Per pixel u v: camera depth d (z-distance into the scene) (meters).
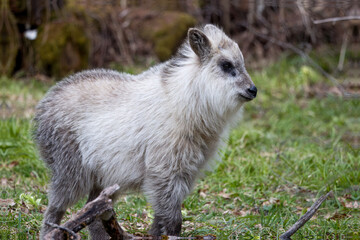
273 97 18.27
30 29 19.77
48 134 8.48
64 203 8.45
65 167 8.37
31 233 8.30
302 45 22.47
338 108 17.14
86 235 8.72
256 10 23.00
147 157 7.96
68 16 20.09
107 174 8.35
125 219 9.16
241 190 10.73
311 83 19.67
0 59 19.11
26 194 9.86
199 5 22.89
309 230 8.52
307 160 11.96
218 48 8.09
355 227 8.70
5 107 15.56
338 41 22.44
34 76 19.20
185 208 10.02
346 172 11.02
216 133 8.23
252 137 13.80
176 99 7.90
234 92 8.02
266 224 8.74
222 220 9.20
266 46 22.67
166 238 7.99
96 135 8.24
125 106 8.26
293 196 10.38
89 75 8.85
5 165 11.64
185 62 8.21
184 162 7.94
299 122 15.96
